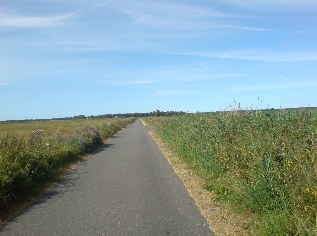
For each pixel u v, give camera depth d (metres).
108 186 12.33
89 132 29.22
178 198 10.36
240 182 9.30
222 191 10.48
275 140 9.72
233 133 13.31
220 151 12.54
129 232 7.58
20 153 12.72
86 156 21.41
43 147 16.64
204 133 15.94
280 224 6.63
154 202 9.98
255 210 8.16
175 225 7.93
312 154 7.83
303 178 7.21
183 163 17.61
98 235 7.45
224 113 15.45
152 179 13.43
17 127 65.06
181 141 21.03
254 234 7.12
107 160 19.39
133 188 11.88
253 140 10.71
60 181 13.48
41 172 13.14
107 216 8.77
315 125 10.12
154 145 28.67
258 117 12.66
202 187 11.59
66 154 18.41
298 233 6.23
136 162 18.36
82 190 11.80
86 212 9.17
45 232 7.73
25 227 8.09
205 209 9.12
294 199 6.98
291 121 11.30
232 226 7.73
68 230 7.82
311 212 6.58
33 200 10.62
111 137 40.09
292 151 8.29
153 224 8.05
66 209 9.52
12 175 10.51
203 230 7.56
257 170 8.85
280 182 8.00
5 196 9.73
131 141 33.38
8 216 8.99
